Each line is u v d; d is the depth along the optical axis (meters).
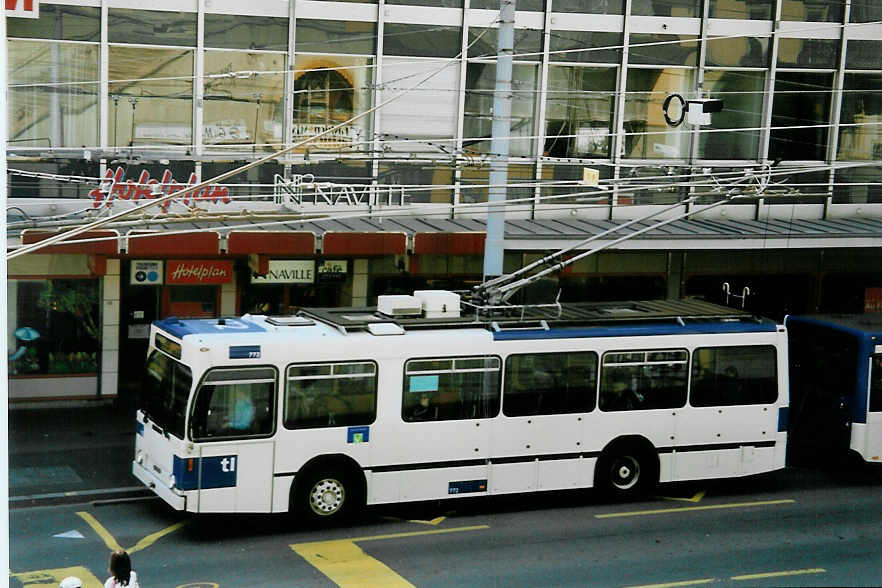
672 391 20.86
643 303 22.36
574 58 28.39
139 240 23.81
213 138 25.86
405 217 27.72
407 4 26.77
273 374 17.98
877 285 32.94
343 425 18.52
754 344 21.44
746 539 18.95
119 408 25.95
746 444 21.52
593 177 22.39
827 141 31.11
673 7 28.98
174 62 25.36
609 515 20.08
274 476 18.11
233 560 17.05
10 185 24.22
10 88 24.14
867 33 30.86
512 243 26.44
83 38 24.56
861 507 21.23
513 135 28.34
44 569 16.36
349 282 27.86
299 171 26.55
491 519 19.64
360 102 26.83
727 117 30.05
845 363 22.75
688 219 30.17
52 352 25.61
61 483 20.66
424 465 19.09
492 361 19.45
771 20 29.89
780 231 29.05
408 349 18.83
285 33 26.03
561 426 20.03
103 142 24.98
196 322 19.09
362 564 17.03
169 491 17.81
